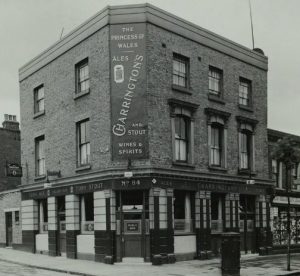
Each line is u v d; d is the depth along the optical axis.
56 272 17.23
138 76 19.16
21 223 26.52
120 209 19.14
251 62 24.73
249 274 15.91
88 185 20.56
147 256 18.66
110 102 19.38
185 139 20.80
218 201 22.47
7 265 19.80
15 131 34.00
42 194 24.38
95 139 20.38
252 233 24.03
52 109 23.91
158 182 18.89
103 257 19.34
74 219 21.56
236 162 23.14
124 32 19.36
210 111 21.67
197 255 20.48
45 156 24.39
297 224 27.05
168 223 19.14
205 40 22.05
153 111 19.22
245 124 23.95
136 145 18.95
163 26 19.98
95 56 20.50
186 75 21.09
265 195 24.64
